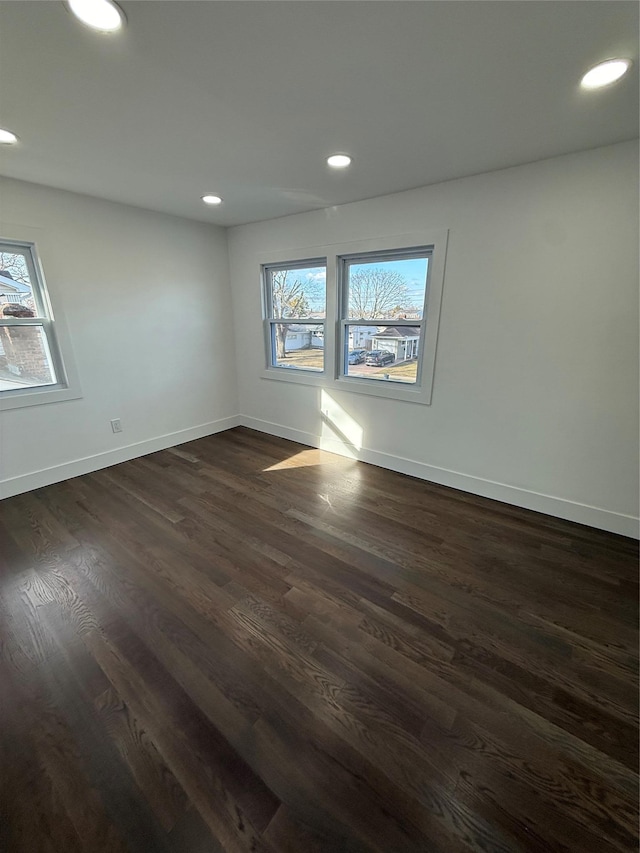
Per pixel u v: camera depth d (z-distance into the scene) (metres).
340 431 3.62
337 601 1.82
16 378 2.77
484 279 2.46
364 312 3.23
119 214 3.05
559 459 2.47
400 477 3.18
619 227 1.99
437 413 2.93
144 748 1.21
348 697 1.37
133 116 1.64
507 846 0.99
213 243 3.83
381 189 2.60
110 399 3.29
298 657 1.53
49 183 2.53
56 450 3.01
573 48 1.20
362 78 1.37
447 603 1.81
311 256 3.31
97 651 1.55
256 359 4.15
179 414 3.90
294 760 1.18
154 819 1.04
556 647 1.58
